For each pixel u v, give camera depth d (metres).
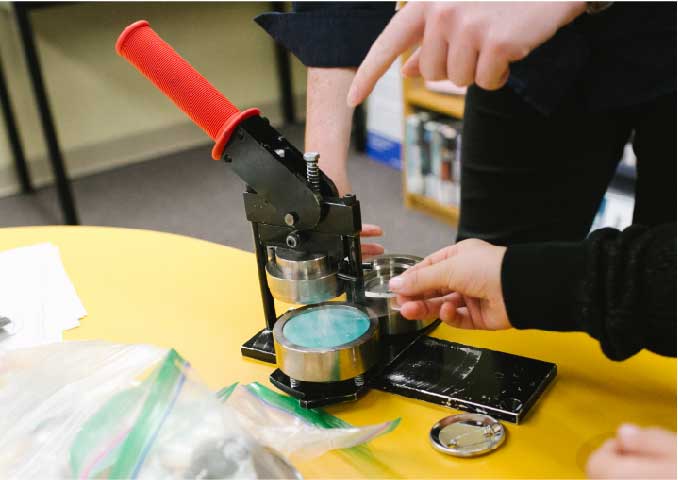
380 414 0.63
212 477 0.52
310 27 0.95
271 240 0.69
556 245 0.58
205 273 0.91
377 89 3.03
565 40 0.88
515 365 0.67
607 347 0.55
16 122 3.02
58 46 3.05
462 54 0.62
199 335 0.77
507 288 0.58
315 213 0.64
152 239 1.01
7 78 2.98
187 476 0.52
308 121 0.99
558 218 1.03
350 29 0.93
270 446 0.56
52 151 2.58
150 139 3.40
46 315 0.83
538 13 0.61
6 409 0.59
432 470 0.56
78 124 3.20
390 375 0.67
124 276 0.91
